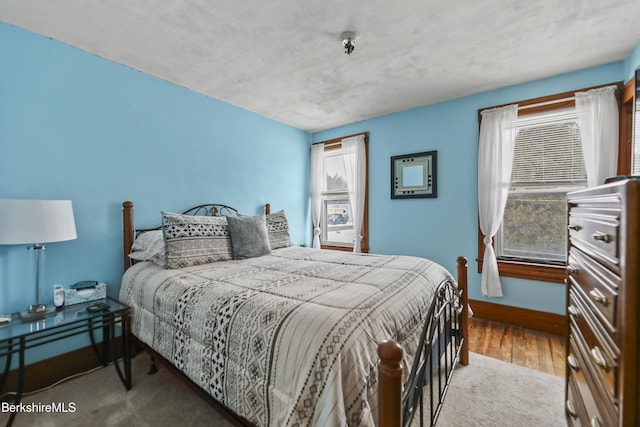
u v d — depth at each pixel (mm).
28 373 1733
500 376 1847
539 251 2645
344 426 855
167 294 1620
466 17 1698
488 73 2436
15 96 1757
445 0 1556
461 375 1859
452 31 1839
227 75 2449
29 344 1737
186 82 2580
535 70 2383
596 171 2236
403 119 3352
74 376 1865
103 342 1966
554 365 1985
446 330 1687
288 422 914
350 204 3754
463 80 2572
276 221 2998
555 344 2297
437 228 3135
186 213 2689
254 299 1296
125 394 1683
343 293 1346
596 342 903
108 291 2160
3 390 1630
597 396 898
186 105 2691
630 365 641
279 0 1560
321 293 1351
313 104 3137
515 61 2234
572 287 1240
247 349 1135
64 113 1956
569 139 2482
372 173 3621
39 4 1575
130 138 2303
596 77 2311
